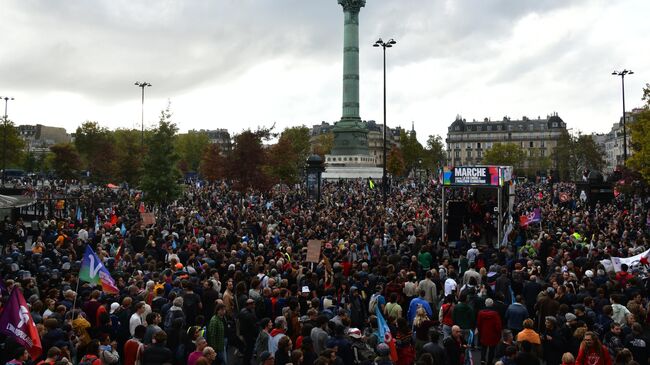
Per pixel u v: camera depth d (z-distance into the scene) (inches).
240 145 2148.1
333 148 4694.9
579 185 2608.3
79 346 554.3
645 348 535.8
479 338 624.4
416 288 749.3
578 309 601.6
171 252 981.8
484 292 707.4
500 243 1284.4
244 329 607.5
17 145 4069.9
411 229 1318.9
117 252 953.5
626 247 1088.2
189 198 2581.2
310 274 776.3
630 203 2359.7
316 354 528.4
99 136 4441.4
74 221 1560.0
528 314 682.2
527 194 3292.3
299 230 1360.7
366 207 1913.1
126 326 583.2
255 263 837.2
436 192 2832.2
